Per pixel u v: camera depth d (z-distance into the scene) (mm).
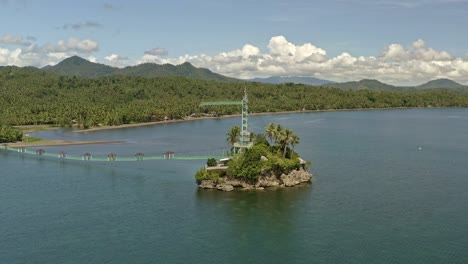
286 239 134875
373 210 160625
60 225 148875
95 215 158500
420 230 141250
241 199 174500
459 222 148125
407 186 194750
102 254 126188
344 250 126875
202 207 165250
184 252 126812
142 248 129750
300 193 182375
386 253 124812
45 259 123562
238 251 127000
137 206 168250
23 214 160375
